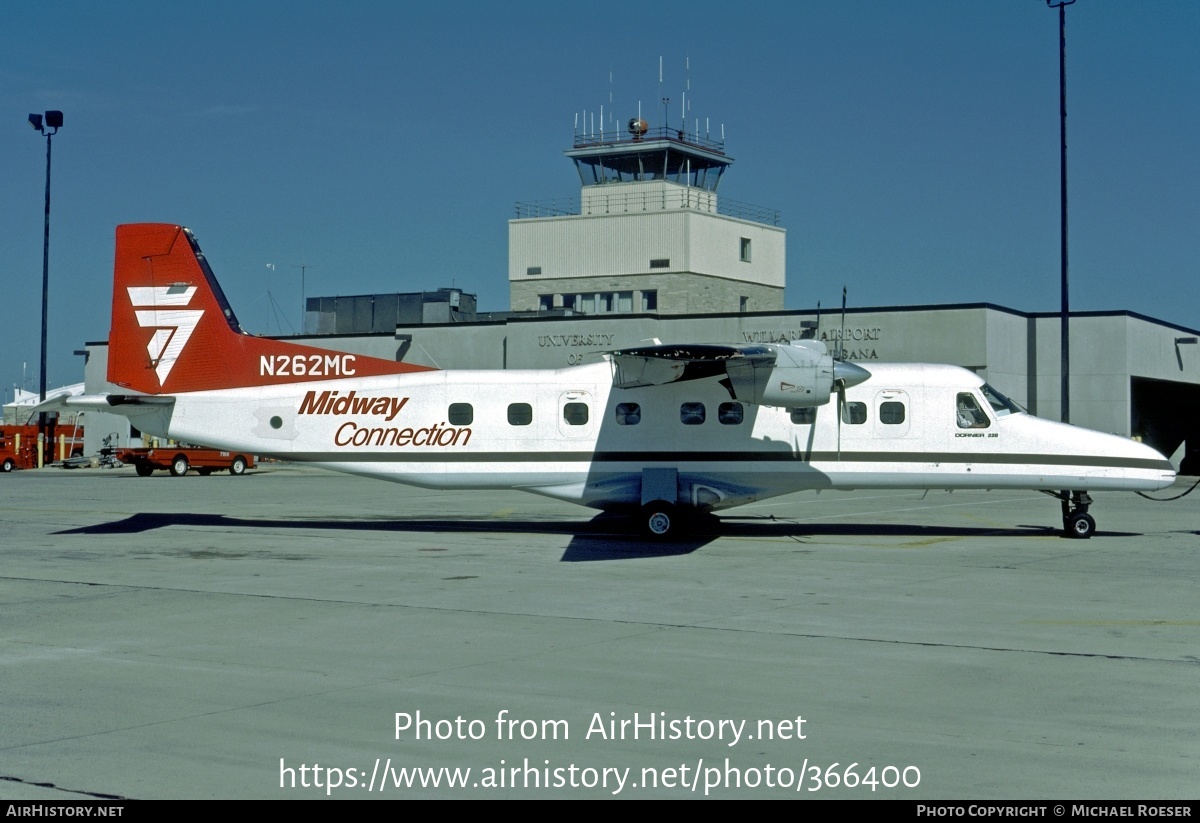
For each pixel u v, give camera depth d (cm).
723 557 1834
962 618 1277
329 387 2202
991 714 869
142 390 2239
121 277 2247
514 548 1964
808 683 968
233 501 3152
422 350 5109
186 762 755
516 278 6175
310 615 1304
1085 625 1234
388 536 2167
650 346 1998
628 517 2573
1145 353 4450
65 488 3806
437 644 1136
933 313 4219
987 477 2091
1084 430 2100
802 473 2102
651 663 1048
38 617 1291
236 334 2236
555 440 2141
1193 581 1559
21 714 870
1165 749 779
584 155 6119
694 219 5822
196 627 1230
